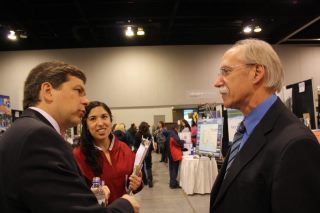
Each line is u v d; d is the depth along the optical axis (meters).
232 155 1.07
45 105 0.96
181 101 10.59
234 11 8.30
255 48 1.01
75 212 0.78
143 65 10.66
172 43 10.76
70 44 10.46
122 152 1.81
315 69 10.85
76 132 5.83
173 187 6.06
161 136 9.88
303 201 0.74
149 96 10.58
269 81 0.99
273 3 8.09
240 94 1.03
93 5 7.86
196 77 10.67
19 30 8.66
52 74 0.97
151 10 8.26
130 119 10.65
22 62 10.37
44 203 0.75
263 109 1.00
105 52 10.62
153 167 9.30
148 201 5.08
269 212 0.84
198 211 4.39
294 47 10.84
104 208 0.88
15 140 0.81
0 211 0.79
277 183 0.79
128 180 1.70
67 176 0.81
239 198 0.89
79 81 1.02
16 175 0.77
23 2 7.36
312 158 0.78
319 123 2.44
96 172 1.65
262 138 0.91
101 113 1.75
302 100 2.45
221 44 10.81
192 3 8.05
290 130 0.86
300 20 8.62
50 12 8.05
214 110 5.91
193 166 5.41
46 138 0.82
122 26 8.95
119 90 10.55
